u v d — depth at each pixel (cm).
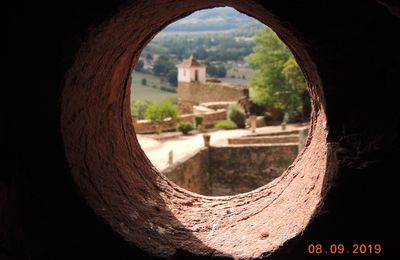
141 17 386
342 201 317
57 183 354
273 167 1650
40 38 328
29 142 346
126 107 525
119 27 365
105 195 395
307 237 326
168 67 9200
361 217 315
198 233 425
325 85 334
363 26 305
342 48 317
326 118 344
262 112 3500
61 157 350
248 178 1664
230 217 462
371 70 321
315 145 415
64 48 329
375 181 311
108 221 361
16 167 341
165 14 433
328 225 321
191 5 425
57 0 314
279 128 2748
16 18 322
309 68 386
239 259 350
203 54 11362
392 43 308
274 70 3244
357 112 332
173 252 366
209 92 4141
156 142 2194
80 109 380
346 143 330
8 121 339
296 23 313
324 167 347
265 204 461
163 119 2809
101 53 377
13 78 335
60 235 357
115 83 463
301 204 375
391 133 313
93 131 415
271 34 3262
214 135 2527
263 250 344
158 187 520
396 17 292
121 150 493
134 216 405
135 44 463
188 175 1457
